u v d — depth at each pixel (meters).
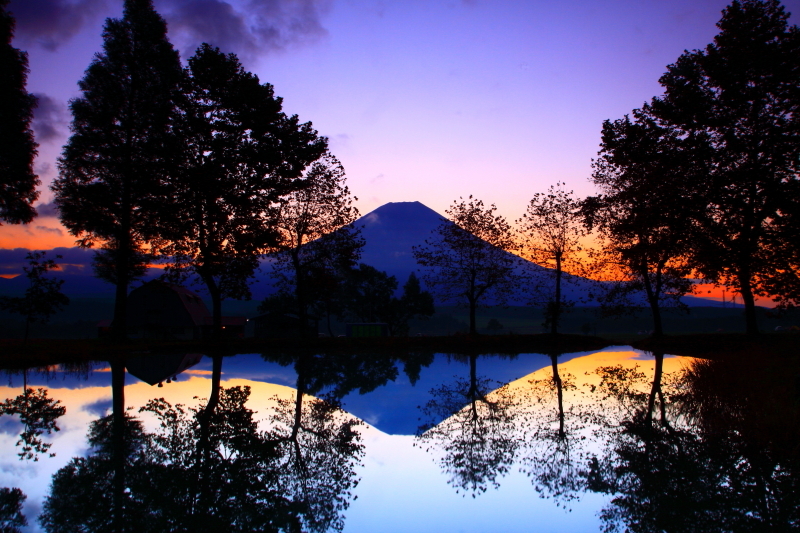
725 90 24.00
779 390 11.70
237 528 6.03
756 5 23.70
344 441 10.29
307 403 14.46
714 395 12.88
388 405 14.34
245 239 33.09
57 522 6.08
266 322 66.38
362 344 35.62
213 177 32.50
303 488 7.52
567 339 37.75
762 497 6.73
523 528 6.00
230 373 21.56
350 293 77.62
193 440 10.06
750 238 20.80
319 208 36.56
